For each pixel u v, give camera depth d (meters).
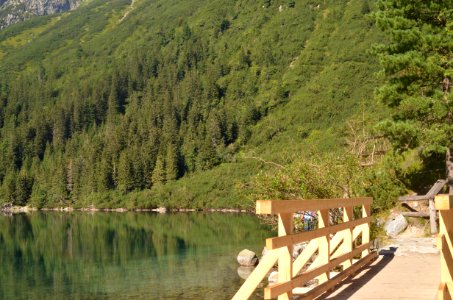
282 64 154.50
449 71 20.16
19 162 166.12
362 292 9.22
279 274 7.09
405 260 13.05
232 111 141.25
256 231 48.62
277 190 20.55
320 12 168.00
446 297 5.39
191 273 26.77
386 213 20.50
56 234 57.97
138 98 182.50
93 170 128.25
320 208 8.32
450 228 5.69
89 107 180.88
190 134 129.12
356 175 20.00
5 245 47.53
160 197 109.12
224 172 104.44
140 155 122.81
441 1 21.16
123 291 23.28
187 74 174.38
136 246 41.56
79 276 28.84
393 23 21.30
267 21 183.12
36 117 179.38
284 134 114.50
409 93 21.81
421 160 23.08
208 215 81.38
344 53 134.12
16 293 24.84
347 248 10.95
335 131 71.62
